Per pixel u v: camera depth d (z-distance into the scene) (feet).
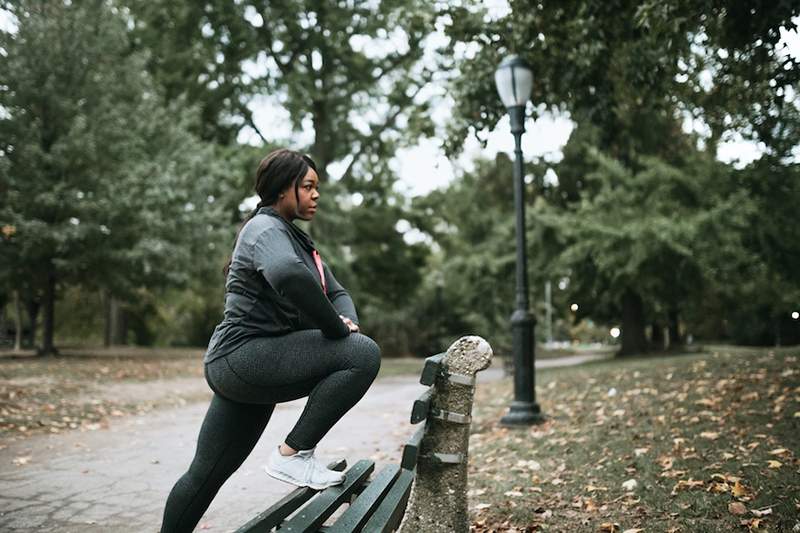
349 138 89.04
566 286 71.92
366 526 7.26
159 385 44.88
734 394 24.64
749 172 53.83
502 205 89.35
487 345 9.52
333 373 7.89
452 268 101.81
